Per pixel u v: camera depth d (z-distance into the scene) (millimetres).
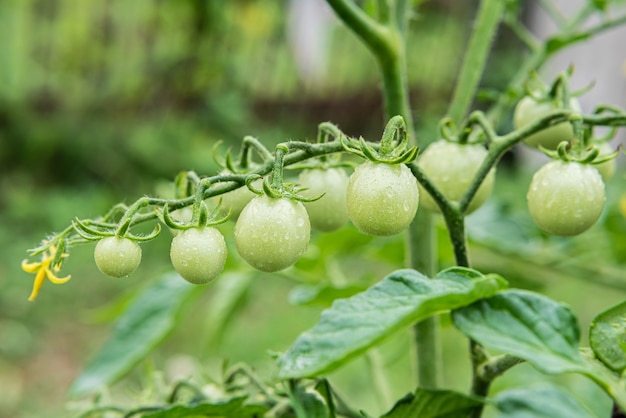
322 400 450
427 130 2127
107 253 418
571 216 453
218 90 2461
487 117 569
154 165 2199
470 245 686
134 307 611
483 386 462
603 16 616
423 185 455
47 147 2229
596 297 1226
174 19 2424
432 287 411
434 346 529
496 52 2254
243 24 2510
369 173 425
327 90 2629
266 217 423
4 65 2326
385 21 511
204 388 520
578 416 413
